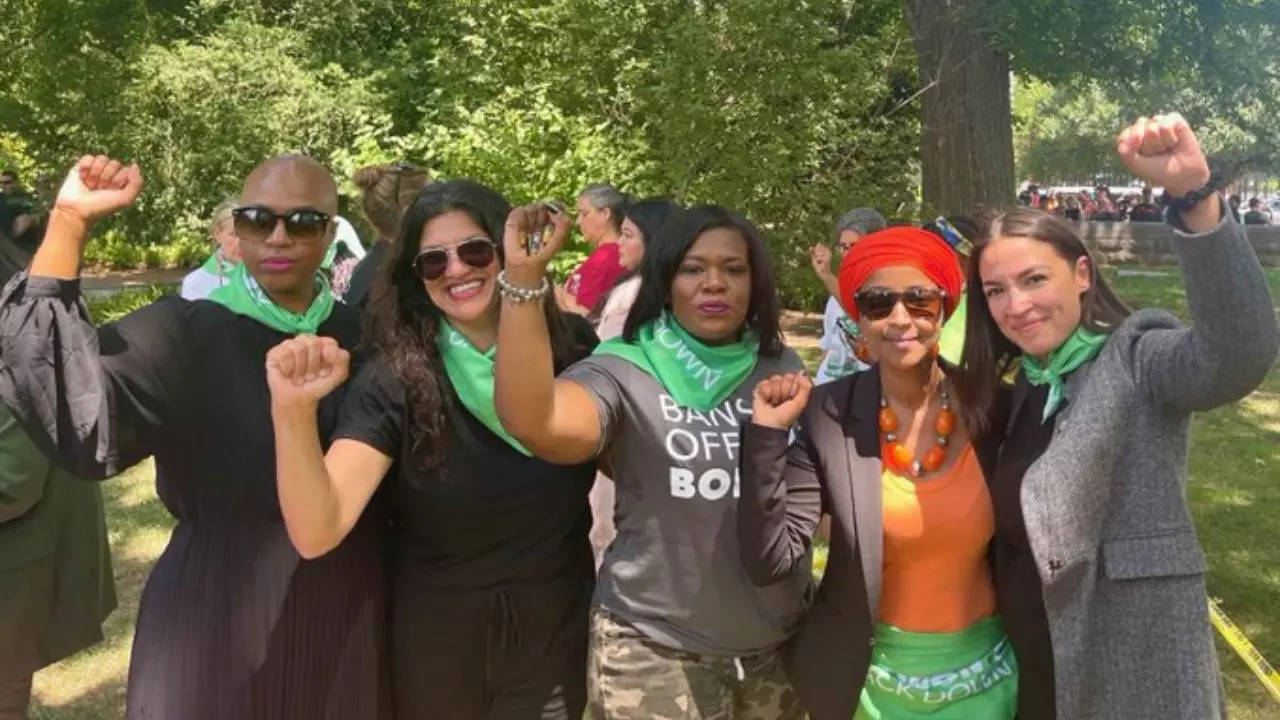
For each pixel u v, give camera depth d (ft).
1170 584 6.57
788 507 7.50
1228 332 6.16
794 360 8.29
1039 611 7.13
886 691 7.57
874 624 7.38
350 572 7.54
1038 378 7.20
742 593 7.58
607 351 7.90
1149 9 33.78
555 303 8.43
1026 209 7.23
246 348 7.47
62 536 9.36
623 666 7.63
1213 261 6.16
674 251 7.73
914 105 39.34
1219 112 37.91
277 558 7.30
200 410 7.29
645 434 7.59
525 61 40.19
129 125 54.54
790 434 7.74
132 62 55.11
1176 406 6.61
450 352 7.58
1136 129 6.28
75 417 6.63
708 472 7.54
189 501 7.39
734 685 7.86
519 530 7.79
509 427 6.93
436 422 7.37
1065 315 6.98
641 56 37.73
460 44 43.01
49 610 9.33
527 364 6.74
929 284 7.26
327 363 6.24
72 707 13.23
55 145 56.29
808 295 40.42
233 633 7.20
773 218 37.81
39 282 6.57
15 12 55.01
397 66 52.11
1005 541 7.32
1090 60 34.88
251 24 54.03
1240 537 18.70
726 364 7.78
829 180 38.32
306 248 7.60
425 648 7.79
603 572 7.90
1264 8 34.73
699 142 35.09
